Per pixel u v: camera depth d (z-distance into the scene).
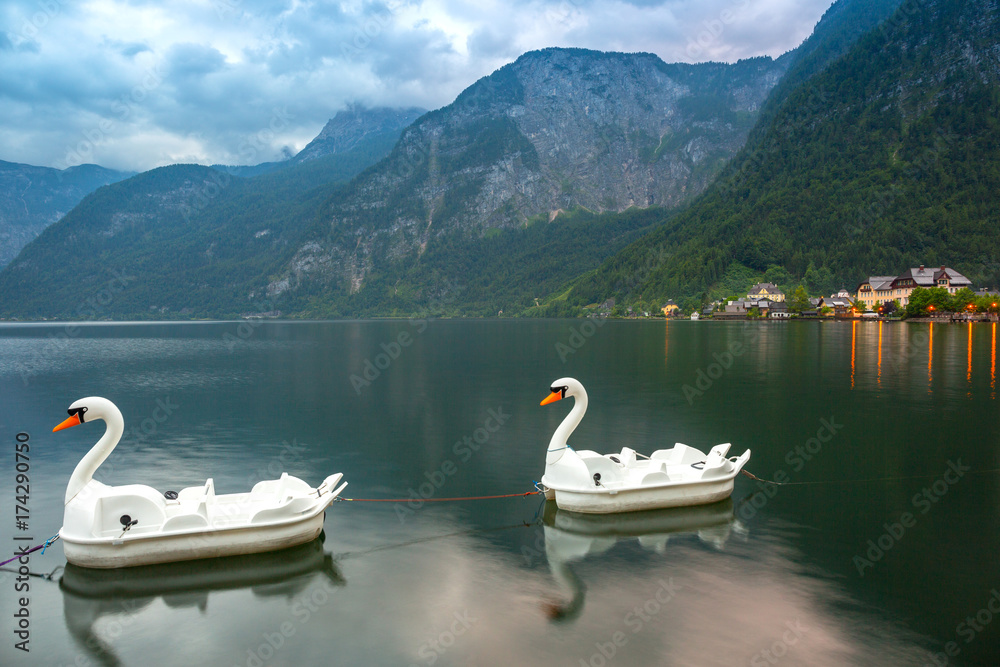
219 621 10.75
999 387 38.53
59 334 137.62
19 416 32.78
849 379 43.47
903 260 183.88
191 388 42.44
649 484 15.71
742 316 175.38
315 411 32.50
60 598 11.57
